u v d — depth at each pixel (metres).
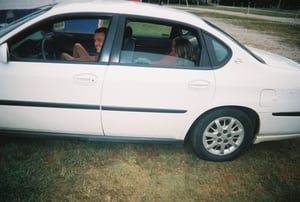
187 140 2.83
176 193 2.18
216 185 2.30
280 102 2.31
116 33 2.17
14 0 5.62
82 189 2.12
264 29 14.52
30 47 2.32
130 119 2.25
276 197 2.23
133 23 2.30
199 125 2.37
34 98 2.16
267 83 2.28
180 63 2.26
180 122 2.29
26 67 2.11
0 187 2.04
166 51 2.58
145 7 2.34
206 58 2.23
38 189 2.07
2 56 2.03
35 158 2.40
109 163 2.43
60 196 2.04
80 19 2.21
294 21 22.19
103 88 2.13
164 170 2.42
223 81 2.21
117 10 2.21
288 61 2.80
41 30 2.30
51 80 2.11
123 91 2.14
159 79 2.14
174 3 46.19
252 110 2.33
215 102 2.23
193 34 2.34
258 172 2.50
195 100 2.21
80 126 2.29
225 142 2.50
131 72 2.14
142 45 2.77
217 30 2.33
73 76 2.10
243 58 2.29
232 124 2.40
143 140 2.40
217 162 2.58
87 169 2.34
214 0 59.84
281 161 2.69
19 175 2.18
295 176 2.49
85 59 2.31
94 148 2.61
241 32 12.52
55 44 2.66
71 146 2.61
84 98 2.15
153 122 2.27
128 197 2.09
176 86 2.15
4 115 2.23
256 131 2.49
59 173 2.26
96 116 2.23
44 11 2.28
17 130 2.36
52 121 2.26
